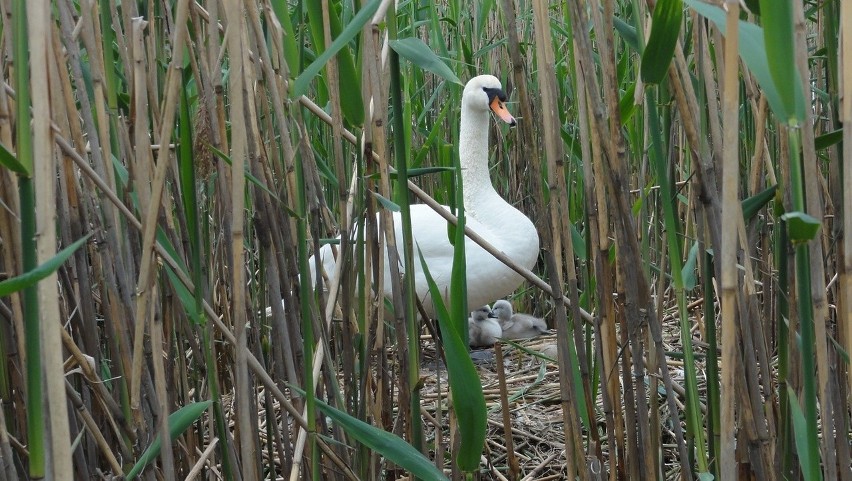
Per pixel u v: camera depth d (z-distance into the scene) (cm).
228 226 369
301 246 312
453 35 995
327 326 374
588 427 365
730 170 210
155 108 362
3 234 271
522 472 596
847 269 217
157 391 291
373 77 333
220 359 639
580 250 449
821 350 236
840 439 320
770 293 479
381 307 370
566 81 865
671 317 867
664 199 319
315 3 333
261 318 500
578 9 309
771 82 199
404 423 423
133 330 340
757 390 325
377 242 379
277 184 391
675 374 707
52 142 211
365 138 351
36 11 192
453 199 369
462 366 287
